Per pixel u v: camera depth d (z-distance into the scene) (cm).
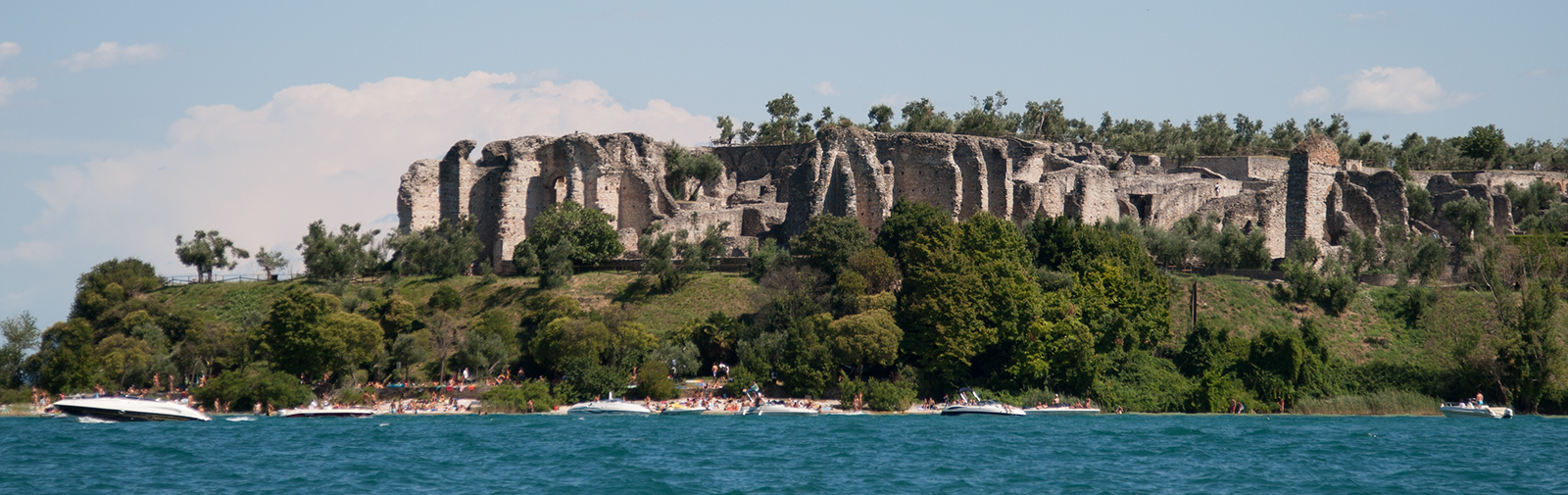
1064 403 16312
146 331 18662
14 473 10638
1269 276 19862
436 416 15650
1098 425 14438
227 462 11281
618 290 19588
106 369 17300
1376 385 16900
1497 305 17438
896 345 16462
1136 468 11012
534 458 11469
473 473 10612
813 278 18325
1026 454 11794
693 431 13625
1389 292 19075
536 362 17362
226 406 16162
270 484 10162
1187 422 14925
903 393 16175
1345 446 12531
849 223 19600
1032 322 16800
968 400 16062
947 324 16612
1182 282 19388
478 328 17975
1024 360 16662
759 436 13125
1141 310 17700
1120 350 17138
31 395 17075
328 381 17200
